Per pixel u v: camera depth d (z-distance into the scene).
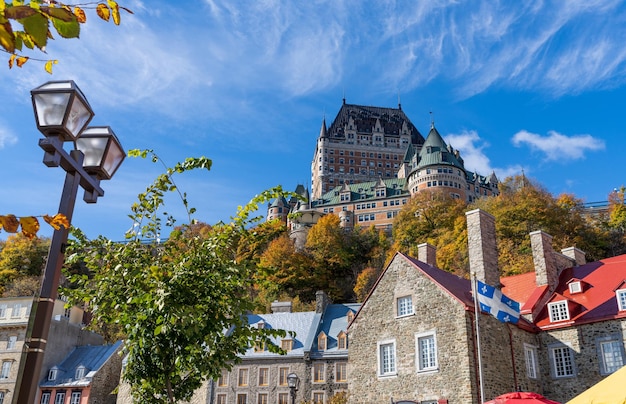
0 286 89.25
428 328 30.47
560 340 31.64
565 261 37.44
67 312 64.44
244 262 14.48
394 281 33.41
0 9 3.85
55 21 4.04
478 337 26.83
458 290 31.78
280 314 57.84
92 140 10.11
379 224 145.50
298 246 120.62
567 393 30.55
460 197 142.12
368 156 187.12
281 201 162.62
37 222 4.44
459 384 28.12
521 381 30.16
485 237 34.19
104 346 61.44
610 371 29.38
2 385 55.78
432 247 38.88
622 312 29.75
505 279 38.91
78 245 14.75
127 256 14.62
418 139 196.88
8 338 58.16
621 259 34.41
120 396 53.69
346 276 108.50
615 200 104.25
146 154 14.64
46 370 58.09
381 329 32.91
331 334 53.69
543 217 86.69
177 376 14.70
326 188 179.88
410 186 148.00
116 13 4.36
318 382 50.69
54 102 8.62
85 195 9.95
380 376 31.84
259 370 52.62
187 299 13.45
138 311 13.98
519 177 114.81
